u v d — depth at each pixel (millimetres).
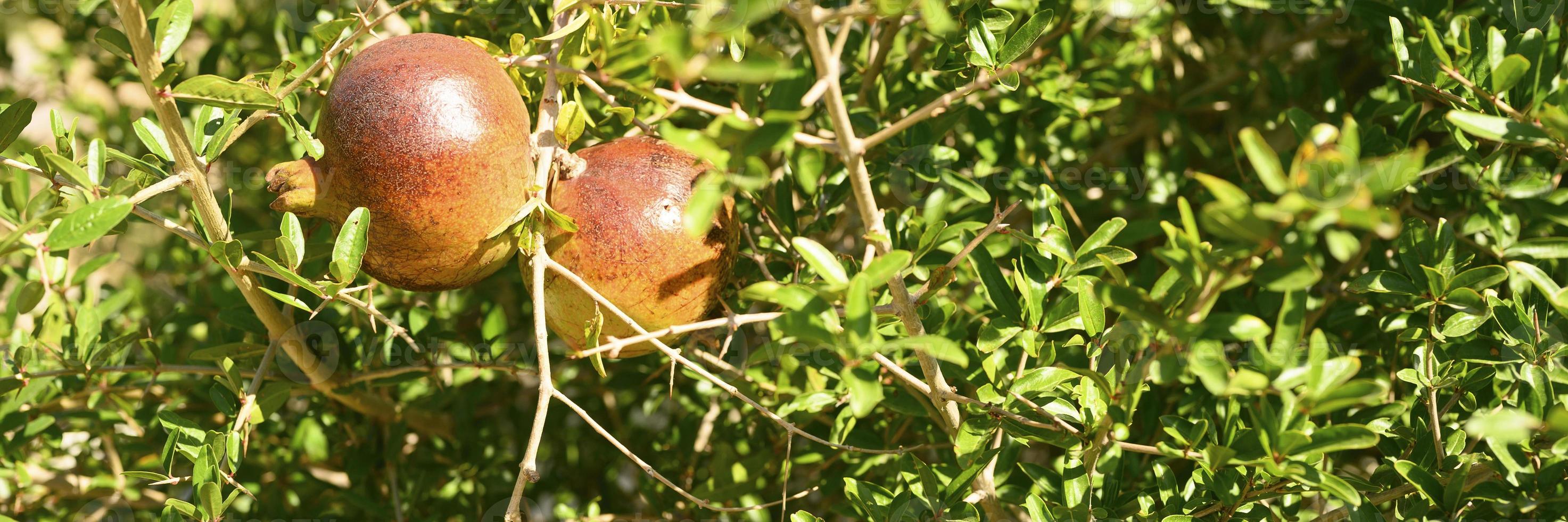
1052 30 817
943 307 732
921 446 724
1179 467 797
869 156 794
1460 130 686
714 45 567
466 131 622
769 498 849
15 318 873
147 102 1173
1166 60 980
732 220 660
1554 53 650
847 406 764
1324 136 543
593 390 922
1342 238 533
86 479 897
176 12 627
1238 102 913
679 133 547
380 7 822
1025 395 671
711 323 645
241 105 629
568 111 655
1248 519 684
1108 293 569
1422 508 660
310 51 864
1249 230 542
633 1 652
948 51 739
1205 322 568
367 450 880
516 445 952
